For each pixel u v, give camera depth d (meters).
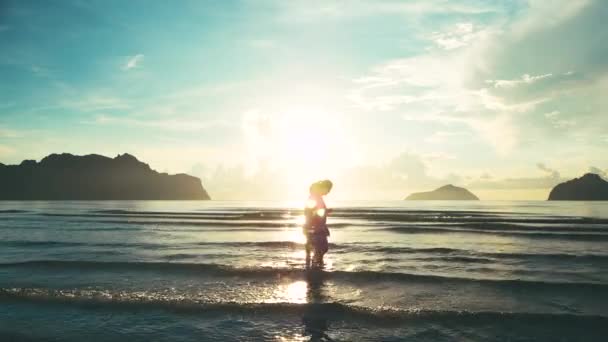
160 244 16.44
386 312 6.27
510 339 5.24
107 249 14.73
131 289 8.02
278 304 6.68
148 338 5.33
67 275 9.44
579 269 10.59
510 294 7.60
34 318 6.22
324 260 11.91
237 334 5.44
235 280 8.81
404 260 12.02
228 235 21.22
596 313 6.38
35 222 34.03
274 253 13.55
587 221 38.50
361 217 48.69
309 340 5.19
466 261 11.89
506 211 77.88
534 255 13.14
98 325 5.89
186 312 6.45
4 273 9.69
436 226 30.42
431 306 6.74
